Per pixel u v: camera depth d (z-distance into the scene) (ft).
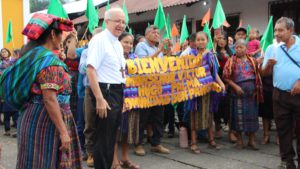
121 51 13.19
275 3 31.35
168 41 18.43
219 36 21.03
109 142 12.71
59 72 9.22
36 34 9.16
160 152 18.57
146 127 20.62
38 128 9.30
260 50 22.67
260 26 32.83
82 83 17.11
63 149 9.41
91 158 16.25
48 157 9.34
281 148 15.37
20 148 9.55
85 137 16.66
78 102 17.47
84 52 15.51
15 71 9.33
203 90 18.49
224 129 24.48
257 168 16.02
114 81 12.77
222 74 20.04
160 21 20.43
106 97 12.67
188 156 18.02
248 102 18.72
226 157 17.79
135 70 16.70
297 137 15.08
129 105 16.17
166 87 17.84
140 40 21.38
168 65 17.93
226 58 20.88
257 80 18.70
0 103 23.95
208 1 36.94
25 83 9.17
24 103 9.53
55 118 9.14
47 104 9.06
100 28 16.70
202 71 18.81
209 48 20.70
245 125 18.74
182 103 20.98
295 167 15.34
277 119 15.28
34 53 9.20
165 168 16.14
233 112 19.22
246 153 18.49
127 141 16.07
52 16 9.51
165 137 22.52
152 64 17.35
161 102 17.76
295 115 14.88
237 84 18.84
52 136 9.39
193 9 39.09
